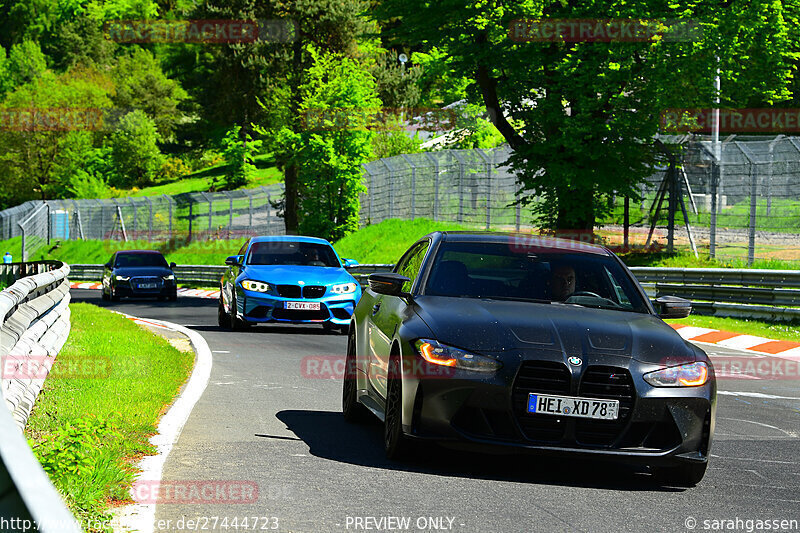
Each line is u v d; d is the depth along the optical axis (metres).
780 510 12.91
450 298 16.20
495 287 16.64
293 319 41.00
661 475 14.60
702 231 79.44
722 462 16.59
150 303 73.94
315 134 106.69
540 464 15.34
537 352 13.95
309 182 107.88
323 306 41.19
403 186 103.62
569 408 13.75
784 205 78.44
